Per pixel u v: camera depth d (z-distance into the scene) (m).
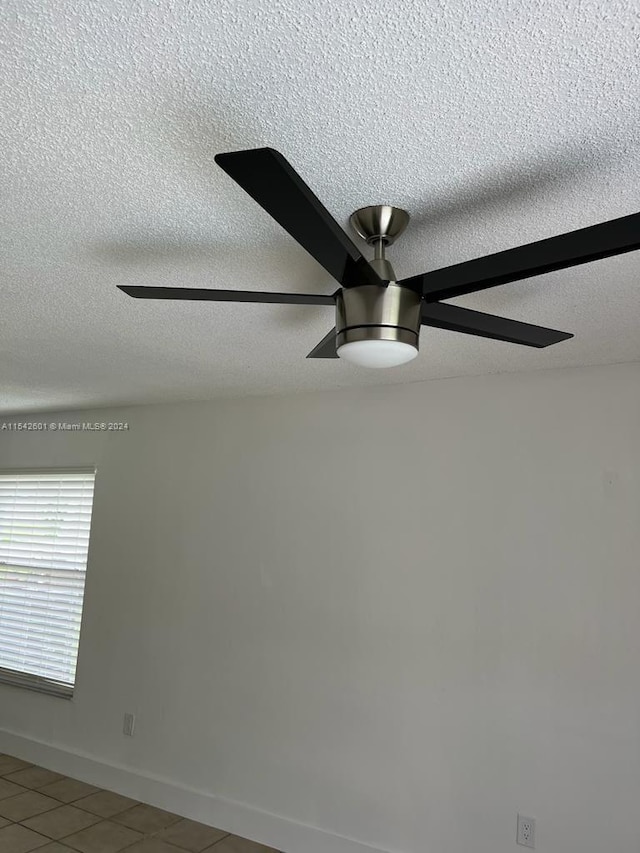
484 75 1.06
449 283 1.35
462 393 3.00
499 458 2.86
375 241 1.55
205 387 3.46
